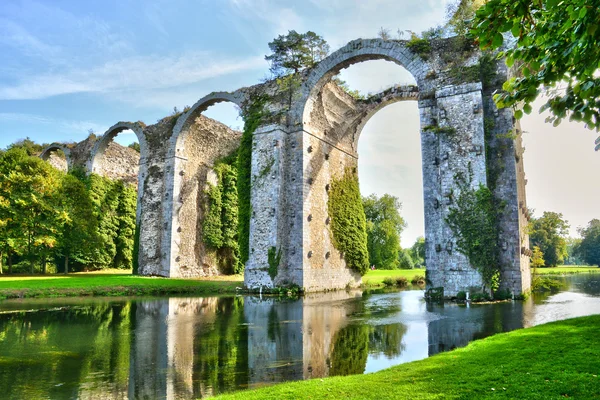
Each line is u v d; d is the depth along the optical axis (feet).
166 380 29.14
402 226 246.47
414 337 42.78
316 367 32.01
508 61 21.57
